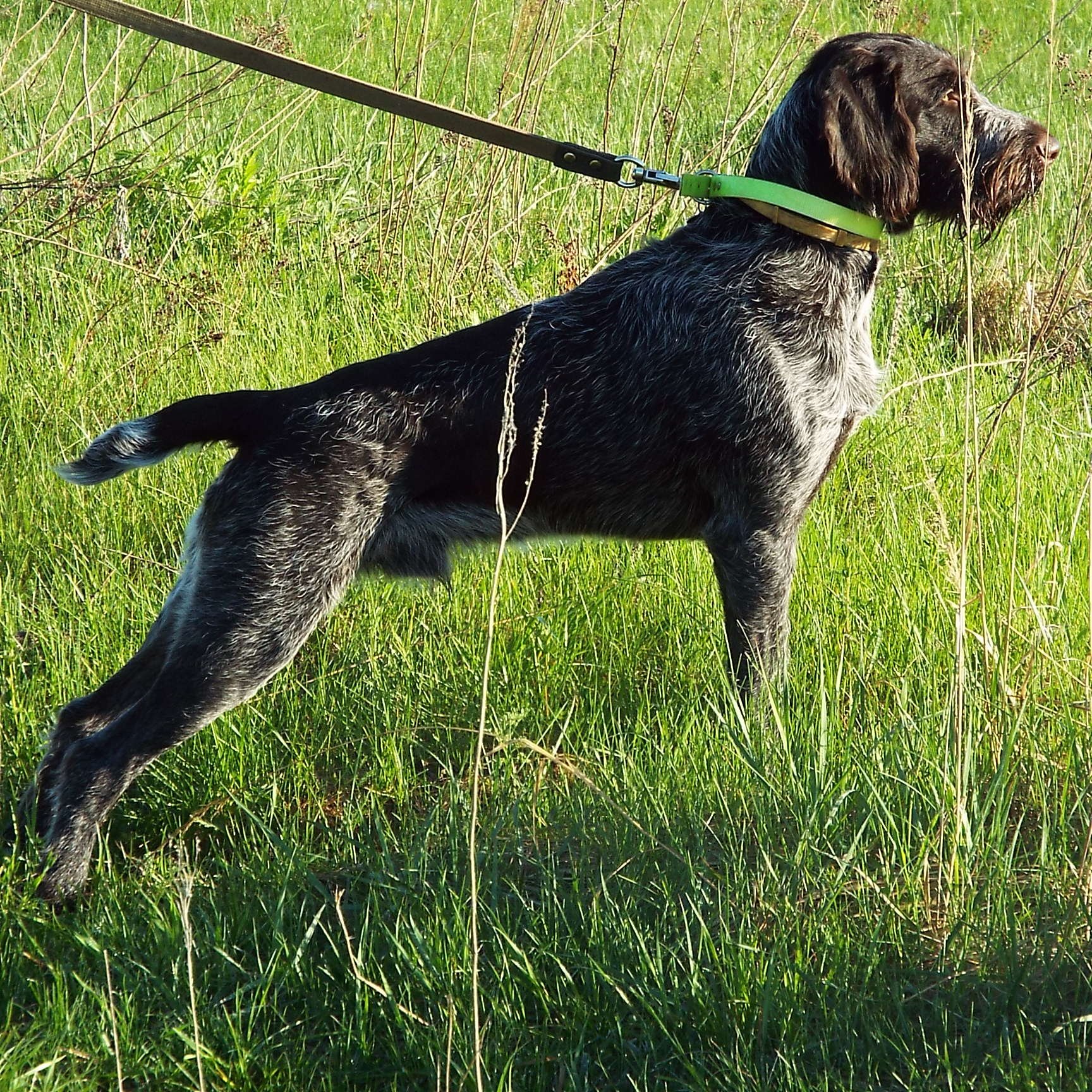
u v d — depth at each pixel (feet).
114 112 27.22
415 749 16.42
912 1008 11.46
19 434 21.70
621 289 15.47
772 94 27.43
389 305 25.61
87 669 16.79
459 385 14.79
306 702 16.67
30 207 27.32
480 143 27.25
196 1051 10.85
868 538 19.29
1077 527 17.48
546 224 26.89
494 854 13.26
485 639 17.25
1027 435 21.27
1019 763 14.57
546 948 12.11
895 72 14.94
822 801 13.57
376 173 30.99
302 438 14.21
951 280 27.94
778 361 14.98
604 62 38.83
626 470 15.31
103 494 20.58
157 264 26.96
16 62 36.47
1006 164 15.42
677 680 16.98
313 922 12.14
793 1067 10.63
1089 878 12.46
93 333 24.17
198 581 14.19
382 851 14.11
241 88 36.42
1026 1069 10.27
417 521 14.92
